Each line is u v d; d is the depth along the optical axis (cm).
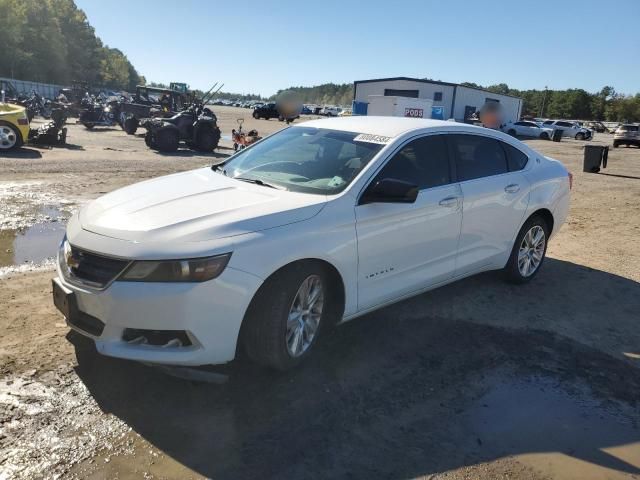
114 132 2384
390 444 299
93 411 307
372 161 398
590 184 1438
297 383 351
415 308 485
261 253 318
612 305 530
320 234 346
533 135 4419
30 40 8775
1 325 399
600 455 301
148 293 297
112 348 309
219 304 306
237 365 367
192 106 1936
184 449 282
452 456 292
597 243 776
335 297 380
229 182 403
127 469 265
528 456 296
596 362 410
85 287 312
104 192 930
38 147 1578
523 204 521
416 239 416
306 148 438
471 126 497
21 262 547
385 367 380
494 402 347
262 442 292
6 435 282
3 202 812
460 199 450
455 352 409
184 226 317
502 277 562
